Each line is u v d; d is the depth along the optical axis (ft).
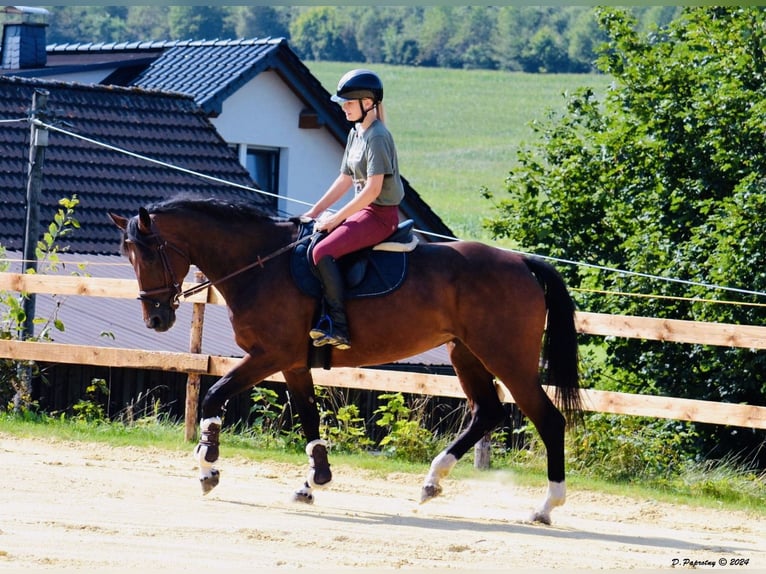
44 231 58.23
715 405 32.42
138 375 48.88
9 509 24.45
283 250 27.07
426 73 340.39
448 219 186.91
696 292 50.47
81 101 67.97
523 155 60.75
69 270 53.52
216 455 27.02
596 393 33.94
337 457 36.09
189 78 76.95
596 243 59.21
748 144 52.70
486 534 25.18
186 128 70.38
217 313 54.60
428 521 26.61
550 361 27.45
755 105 51.44
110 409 48.26
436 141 263.49
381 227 26.84
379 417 49.26
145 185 64.44
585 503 31.42
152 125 69.26
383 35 371.97
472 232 176.55
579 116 61.52
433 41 367.45
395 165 26.71
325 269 26.27
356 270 26.78
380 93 26.58
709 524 29.17
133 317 51.16
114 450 35.37
